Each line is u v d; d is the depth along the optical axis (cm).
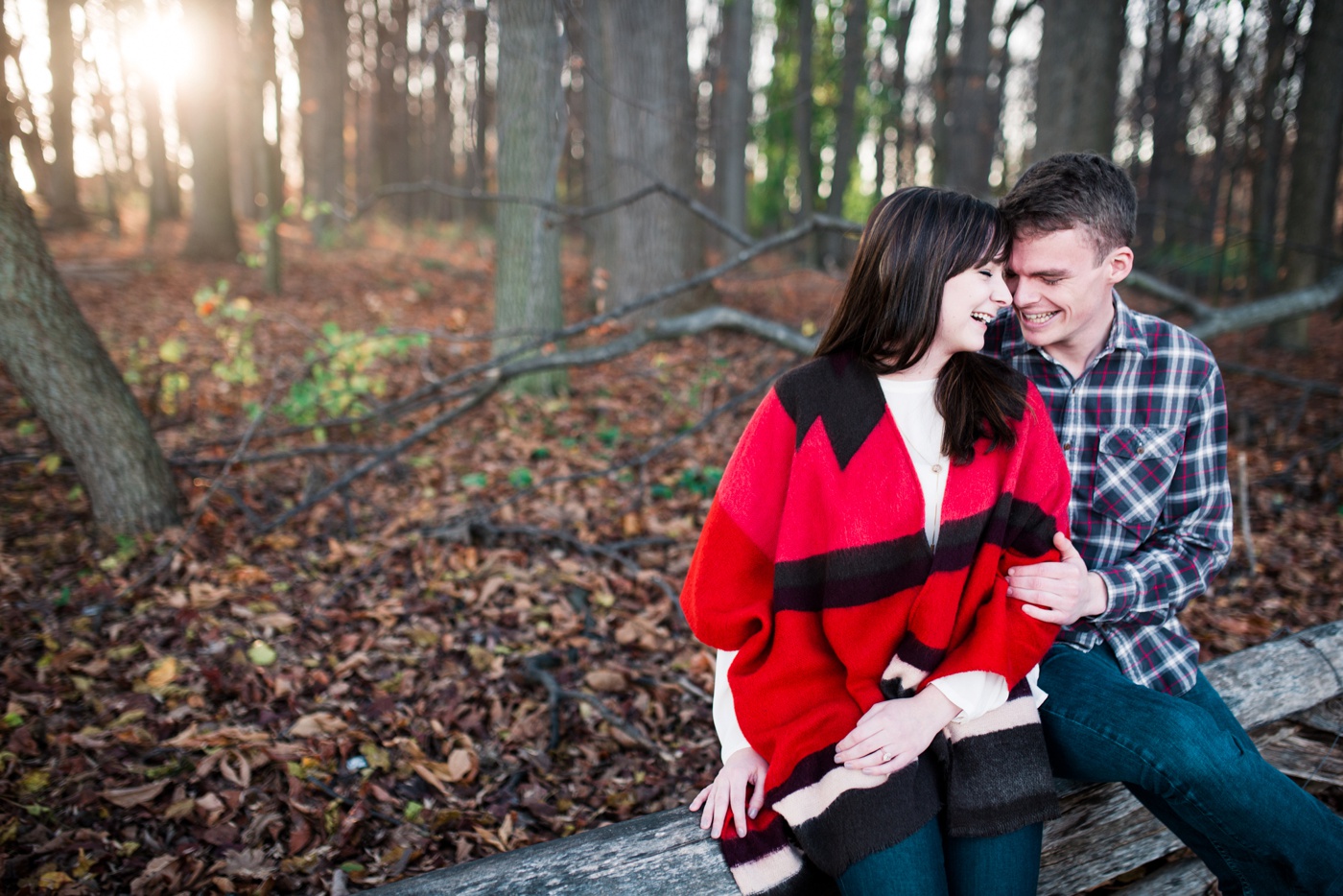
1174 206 1719
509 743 271
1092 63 685
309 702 282
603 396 699
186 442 520
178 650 306
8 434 514
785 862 137
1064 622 139
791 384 141
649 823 151
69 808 228
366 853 222
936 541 138
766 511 141
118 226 1659
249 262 595
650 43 891
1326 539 457
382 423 574
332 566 379
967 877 137
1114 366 161
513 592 361
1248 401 752
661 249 938
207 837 221
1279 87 1255
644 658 323
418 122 2548
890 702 133
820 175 2359
